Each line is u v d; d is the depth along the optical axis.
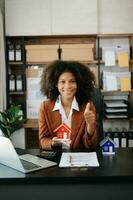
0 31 3.26
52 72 1.70
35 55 3.44
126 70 3.60
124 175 1.11
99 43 3.58
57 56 3.43
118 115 3.33
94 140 1.63
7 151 1.22
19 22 3.36
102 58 3.49
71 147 1.64
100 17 3.35
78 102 1.75
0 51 3.26
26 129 3.49
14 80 3.47
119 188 1.12
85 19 3.34
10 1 3.35
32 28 3.37
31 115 3.56
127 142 3.25
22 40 3.45
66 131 1.66
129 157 1.41
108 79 3.42
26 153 1.52
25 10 3.35
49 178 1.10
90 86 1.77
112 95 3.63
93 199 1.12
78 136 1.68
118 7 3.34
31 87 3.55
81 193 1.12
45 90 1.77
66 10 3.34
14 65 3.62
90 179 1.10
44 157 1.41
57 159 1.37
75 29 3.35
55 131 1.68
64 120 1.71
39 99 3.55
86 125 1.65
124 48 3.49
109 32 3.36
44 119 1.72
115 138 3.24
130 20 3.35
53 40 3.64
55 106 1.73
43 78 1.77
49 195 1.12
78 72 1.69
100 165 1.26
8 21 3.37
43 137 1.69
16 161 1.18
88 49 3.41
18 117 3.24
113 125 3.65
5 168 1.23
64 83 1.66
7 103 3.44
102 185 1.11
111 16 3.35
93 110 1.72
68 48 3.41
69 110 1.73
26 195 1.12
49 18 3.36
